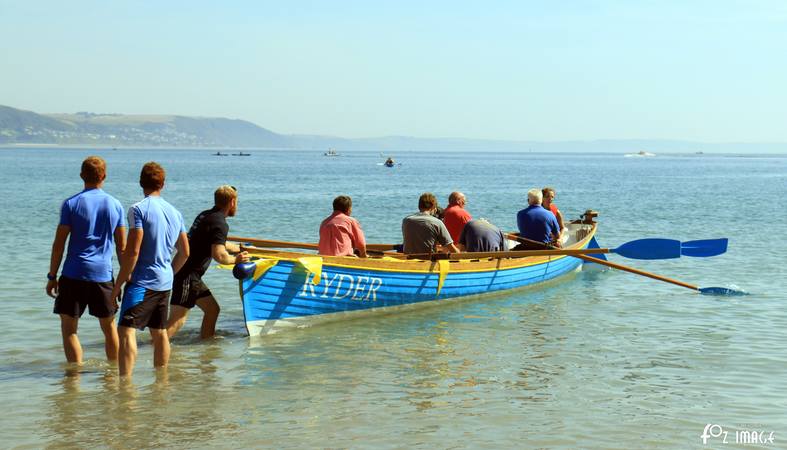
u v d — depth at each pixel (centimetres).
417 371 1244
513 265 2042
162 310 1183
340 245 1664
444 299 1855
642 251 1964
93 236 1177
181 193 7094
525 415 1024
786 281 2188
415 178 12200
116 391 1118
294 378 1197
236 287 2012
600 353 1369
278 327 1520
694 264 2556
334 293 1598
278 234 3441
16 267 2255
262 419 1005
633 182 11181
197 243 1348
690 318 1684
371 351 1379
